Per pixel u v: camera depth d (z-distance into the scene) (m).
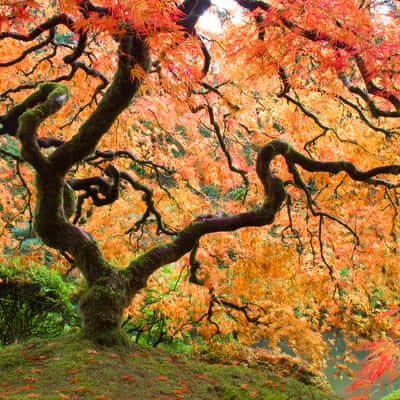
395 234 4.67
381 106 4.29
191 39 1.86
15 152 7.61
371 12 1.88
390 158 4.59
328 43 2.00
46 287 7.08
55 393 2.41
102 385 2.58
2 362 2.91
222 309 4.85
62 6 1.98
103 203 4.43
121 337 3.39
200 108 4.59
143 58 2.91
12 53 4.99
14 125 3.75
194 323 5.30
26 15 1.89
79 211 4.61
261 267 4.47
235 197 5.77
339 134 5.02
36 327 7.14
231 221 3.97
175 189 5.46
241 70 2.97
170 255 3.97
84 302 3.52
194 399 2.60
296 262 4.69
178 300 5.10
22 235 7.89
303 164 3.91
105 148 5.70
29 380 2.62
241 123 5.32
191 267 4.38
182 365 3.25
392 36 1.89
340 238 4.85
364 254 4.48
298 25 2.06
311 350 4.16
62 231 3.82
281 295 4.93
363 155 4.67
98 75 4.50
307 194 4.12
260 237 4.55
